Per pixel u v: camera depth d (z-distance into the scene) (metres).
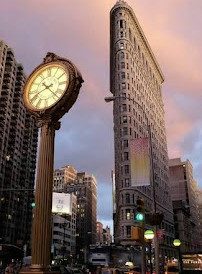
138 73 130.00
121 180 99.50
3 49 133.88
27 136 144.38
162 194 139.12
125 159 101.31
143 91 133.62
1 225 112.44
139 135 112.94
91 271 45.31
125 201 95.75
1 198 114.81
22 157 139.88
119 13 130.12
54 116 14.19
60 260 128.88
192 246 187.25
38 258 11.69
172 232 146.12
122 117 108.38
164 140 162.00
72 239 171.12
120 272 34.22
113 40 136.50
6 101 128.50
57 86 14.42
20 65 145.25
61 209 103.75
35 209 12.53
